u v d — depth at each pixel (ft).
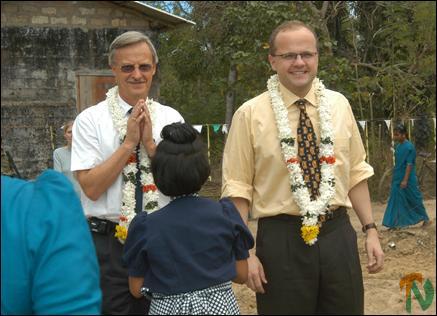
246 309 13.26
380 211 20.76
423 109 16.93
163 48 19.48
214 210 7.04
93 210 8.37
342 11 19.63
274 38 8.50
